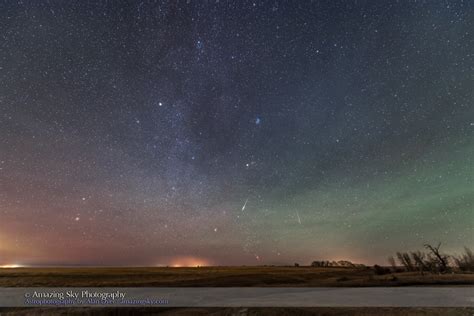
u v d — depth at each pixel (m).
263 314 17.09
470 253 49.75
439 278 35.06
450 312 16.70
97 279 38.03
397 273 48.94
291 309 17.64
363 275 46.31
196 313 17.83
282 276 42.50
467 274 41.94
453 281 32.19
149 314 18.58
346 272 54.50
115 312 18.77
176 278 39.12
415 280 33.38
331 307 18.02
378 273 49.81
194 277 40.91
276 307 18.06
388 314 16.66
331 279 39.03
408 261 52.16
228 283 33.19
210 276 42.94
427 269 49.97
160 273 51.22
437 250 50.38
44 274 44.19
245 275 44.88
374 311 17.17
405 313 16.72
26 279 36.50
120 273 50.31
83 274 46.31
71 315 18.00
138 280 36.00
